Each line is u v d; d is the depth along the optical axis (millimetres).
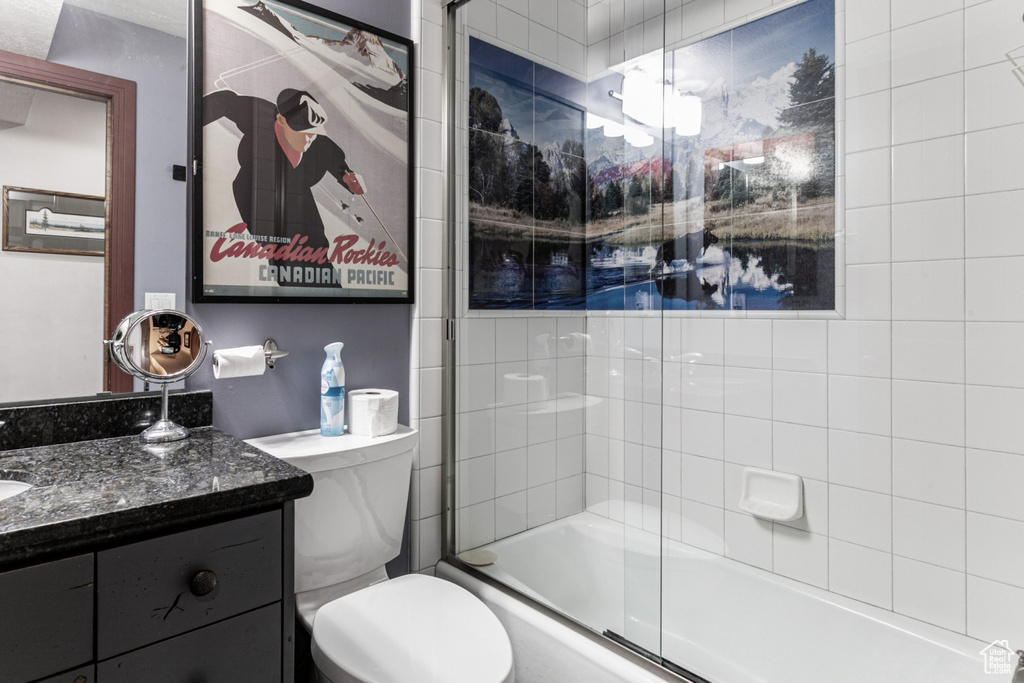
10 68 1071
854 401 1542
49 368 1126
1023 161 1265
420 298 1759
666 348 1953
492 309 1858
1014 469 1297
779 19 1646
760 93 1691
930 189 1398
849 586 1558
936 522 1413
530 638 1483
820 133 1581
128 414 1226
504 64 1837
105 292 1189
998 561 1321
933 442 1413
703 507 1860
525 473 1904
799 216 1628
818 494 1613
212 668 845
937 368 1402
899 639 1412
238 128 1371
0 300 1070
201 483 881
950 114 1362
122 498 802
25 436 1099
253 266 1405
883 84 1466
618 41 1957
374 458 1429
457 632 1205
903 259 1447
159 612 790
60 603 707
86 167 1159
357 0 1613
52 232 1124
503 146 1850
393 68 1682
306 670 1429
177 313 1233
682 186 1867
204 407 1328
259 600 896
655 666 1290
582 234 2021
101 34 1170
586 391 1982
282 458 1272
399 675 1048
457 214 1812
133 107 1213
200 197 1309
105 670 745
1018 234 1276
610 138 1989
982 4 1312
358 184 1605
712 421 1837
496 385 1871
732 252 1771
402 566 1775
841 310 1559
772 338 1695
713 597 1784
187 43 1291
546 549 1894
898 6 1436
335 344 1492
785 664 1593
